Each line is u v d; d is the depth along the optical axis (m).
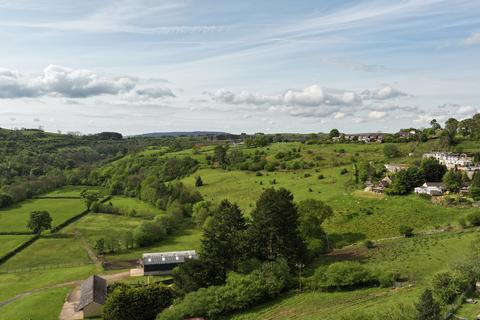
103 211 192.88
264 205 96.50
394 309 55.16
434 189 138.62
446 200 128.50
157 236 145.75
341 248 107.69
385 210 127.62
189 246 137.38
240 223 103.00
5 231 157.38
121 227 165.88
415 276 77.25
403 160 198.12
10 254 133.88
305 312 68.50
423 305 48.91
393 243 102.94
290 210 96.00
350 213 129.12
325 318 62.66
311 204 112.31
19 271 120.06
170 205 179.75
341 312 64.44
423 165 154.88
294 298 76.25
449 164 174.12
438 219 116.12
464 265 65.94
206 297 74.31
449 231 105.50
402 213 123.38
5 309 92.00
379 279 75.38
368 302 67.44
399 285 73.00
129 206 199.50
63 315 86.75
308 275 88.19
